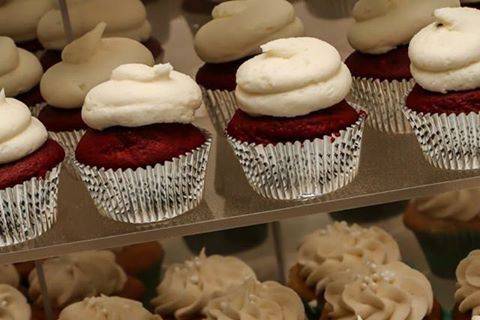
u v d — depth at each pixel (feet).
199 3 2.57
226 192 2.22
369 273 2.49
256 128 2.13
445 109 2.13
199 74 2.52
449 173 2.18
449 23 2.14
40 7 2.54
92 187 2.17
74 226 2.18
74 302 2.58
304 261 2.61
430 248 2.64
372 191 2.15
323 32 2.63
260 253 2.67
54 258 2.62
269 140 2.12
